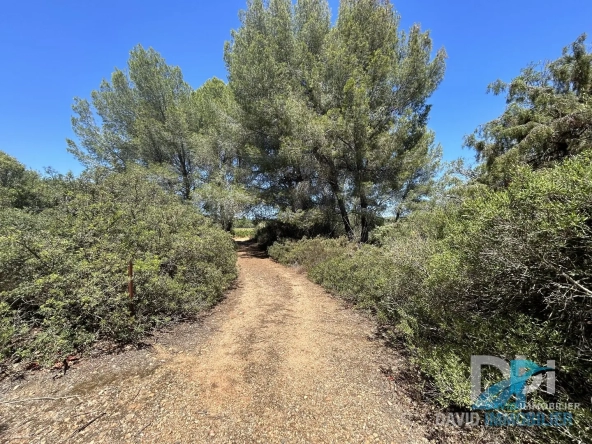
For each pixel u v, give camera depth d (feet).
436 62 33.22
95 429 7.16
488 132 17.20
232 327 14.32
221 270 20.97
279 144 38.40
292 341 12.73
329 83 33.40
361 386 9.26
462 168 19.11
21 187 29.19
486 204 8.12
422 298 10.80
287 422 7.63
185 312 15.15
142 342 11.96
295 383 9.44
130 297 12.36
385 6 36.06
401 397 8.64
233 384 9.31
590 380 5.65
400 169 32.73
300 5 39.63
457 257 8.71
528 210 6.88
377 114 32.09
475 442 6.64
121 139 43.39
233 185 42.42
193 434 7.09
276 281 25.49
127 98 43.62
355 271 19.48
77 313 11.64
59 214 16.65
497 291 7.84
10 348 10.14
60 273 11.76
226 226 45.39
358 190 32.45
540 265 6.53
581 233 5.82
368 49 34.42
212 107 44.83
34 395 8.44
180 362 10.61
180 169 47.39
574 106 13.43
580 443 5.17
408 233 16.25
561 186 6.37
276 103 33.76
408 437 7.04
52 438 6.82
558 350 6.05
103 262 12.66
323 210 37.73
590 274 5.80
